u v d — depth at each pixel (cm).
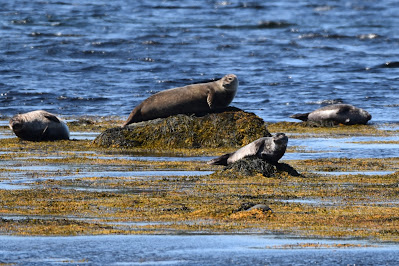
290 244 2595
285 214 3036
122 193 3462
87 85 8756
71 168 4266
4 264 2336
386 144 5400
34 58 10531
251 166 3916
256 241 2636
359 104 7738
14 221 2889
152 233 2738
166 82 9062
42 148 5188
